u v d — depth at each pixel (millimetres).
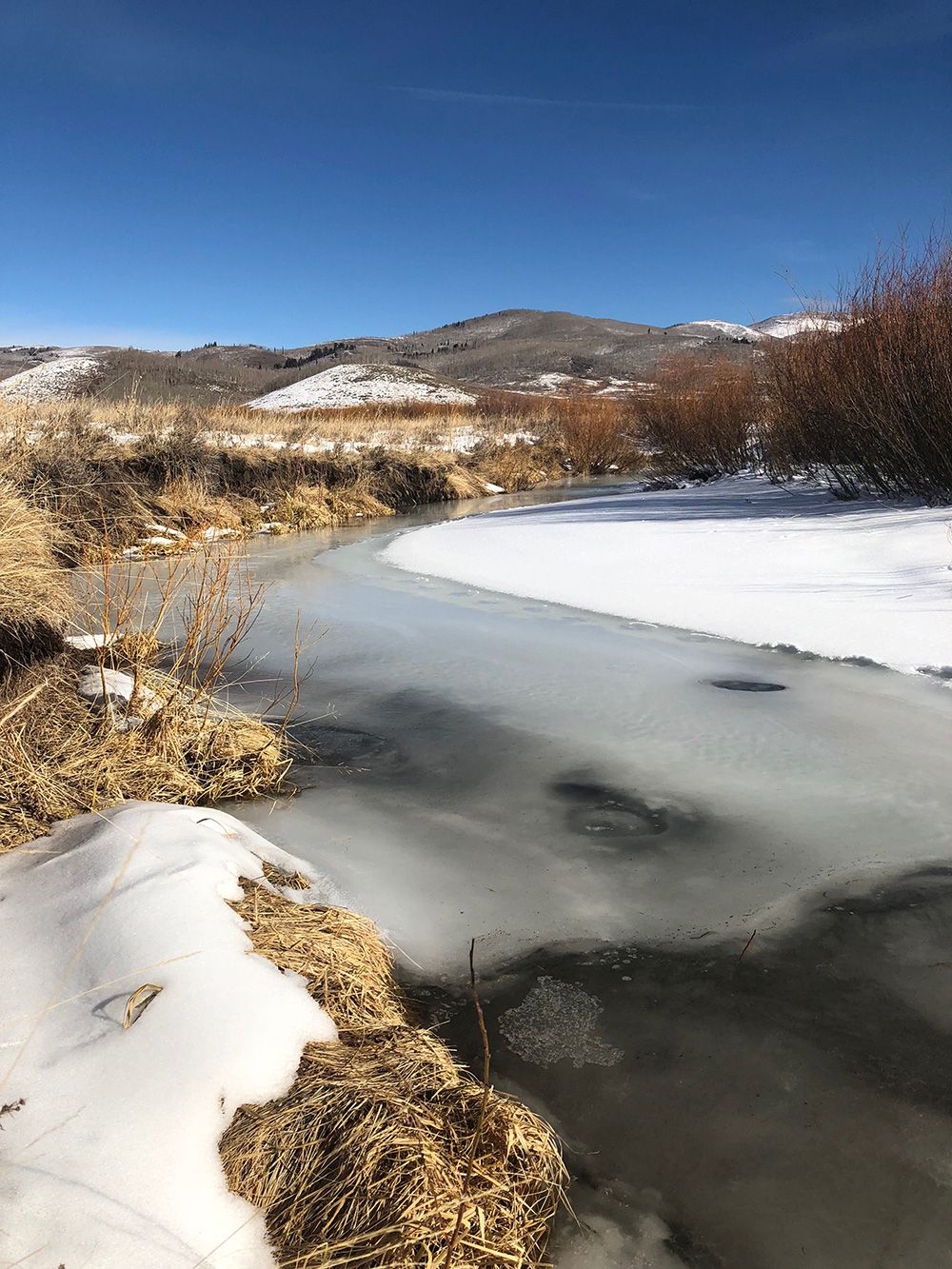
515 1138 1685
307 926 2299
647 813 3264
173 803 3219
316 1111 1645
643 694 4488
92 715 3641
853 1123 1879
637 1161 1786
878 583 5922
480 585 7184
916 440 8250
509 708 4363
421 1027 2150
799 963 2410
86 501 9195
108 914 2064
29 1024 1768
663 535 8359
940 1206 1679
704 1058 2074
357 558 8828
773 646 5145
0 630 4133
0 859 2479
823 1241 1609
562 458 20938
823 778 3484
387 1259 1409
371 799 3418
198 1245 1396
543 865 2920
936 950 2457
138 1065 1674
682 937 2535
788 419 11250
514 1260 1500
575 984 2334
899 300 8812
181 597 6773
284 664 5168
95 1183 1448
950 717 4008
